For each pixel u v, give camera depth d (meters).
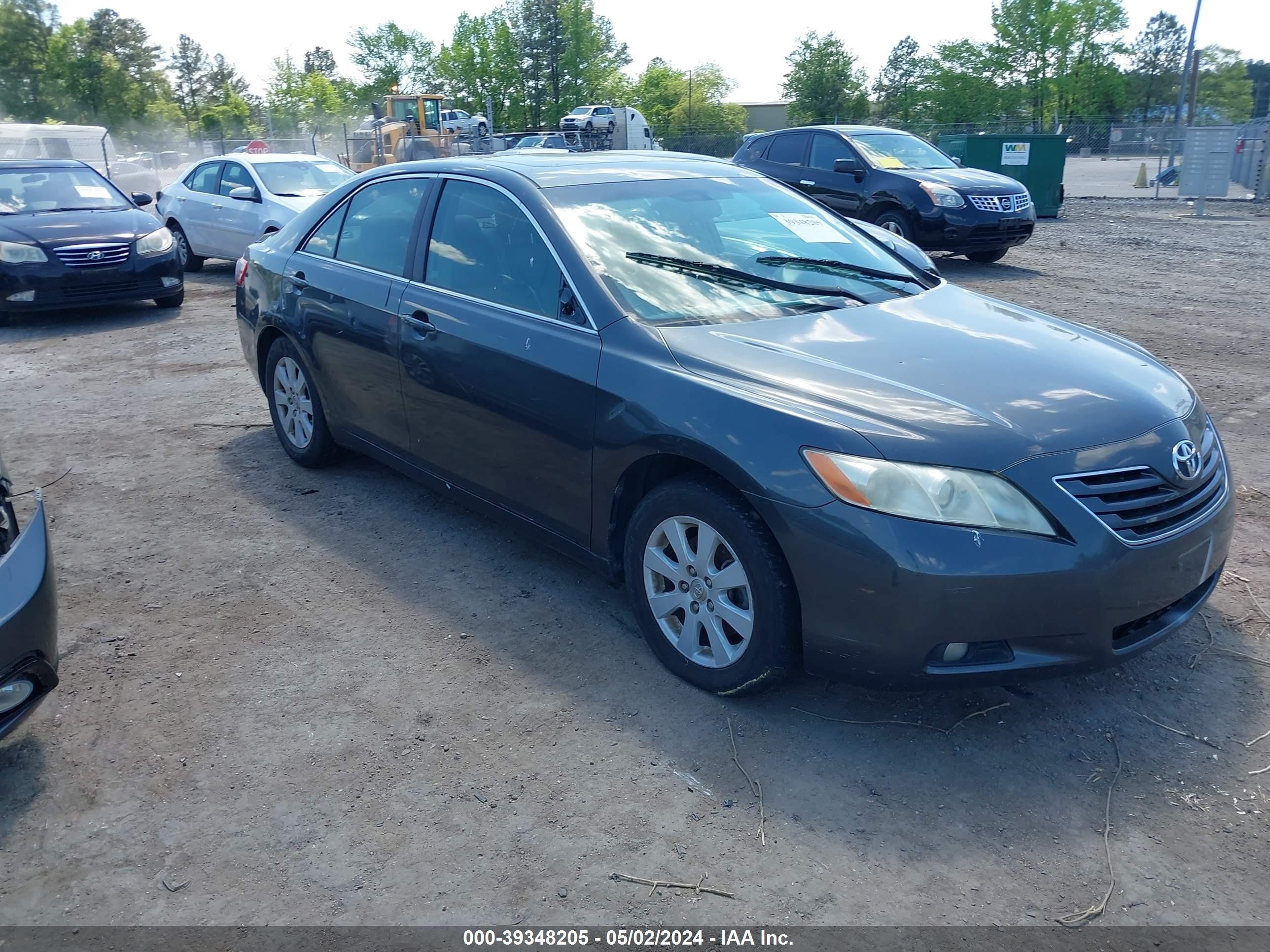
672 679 3.56
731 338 3.55
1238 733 3.23
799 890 2.61
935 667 2.94
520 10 72.50
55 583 3.06
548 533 3.98
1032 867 2.68
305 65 118.00
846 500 2.91
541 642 3.83
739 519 3.14
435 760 3.14
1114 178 31.62
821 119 70.88
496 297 4.09
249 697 3.50
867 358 3.43
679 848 2.76
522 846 2.77
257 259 5.73
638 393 3.43
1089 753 3.14
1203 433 3.41
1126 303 10.00
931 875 2.65
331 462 5.63
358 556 4.60
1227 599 4.07
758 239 4.36
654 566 3.52
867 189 12.74
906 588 2.84
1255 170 22.16
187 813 2.93
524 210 4.11
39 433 6.52
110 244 10.16
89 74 71.94
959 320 3.91
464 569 4.46
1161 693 3.45
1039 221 18.02
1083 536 2.88
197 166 14.05
